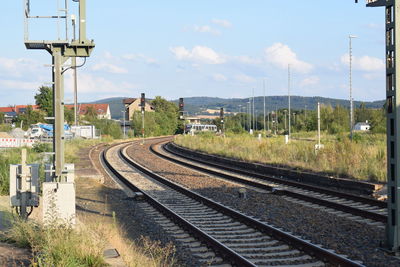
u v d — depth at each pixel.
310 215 16.39
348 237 13.16
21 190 13.26
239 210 17.73
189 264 11.14
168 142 82.81
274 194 21.94
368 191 21.11
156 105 168.75
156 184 26.42
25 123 99.75
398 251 11.57
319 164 28.89
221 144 54.31
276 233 13.10
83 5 12.11
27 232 11.35
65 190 11.72
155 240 13.56
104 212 18.09
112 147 66.50
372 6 13.11
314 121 106.56
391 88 12.02
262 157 37.56
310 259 11.03
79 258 9.83
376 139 50.34
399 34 11.73
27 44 12.24
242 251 11.88
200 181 27.47
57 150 12.17
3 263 9.74
